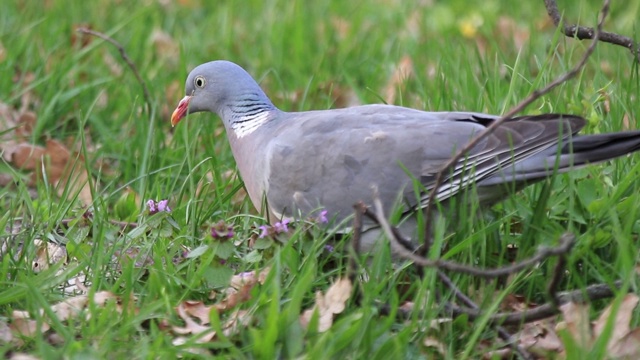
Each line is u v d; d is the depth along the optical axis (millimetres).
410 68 14258
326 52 14562
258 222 9398
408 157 8742
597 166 9406
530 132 8523
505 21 16297
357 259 7859
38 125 11938
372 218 8016
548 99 10758
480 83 11961
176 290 8195
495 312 7859
